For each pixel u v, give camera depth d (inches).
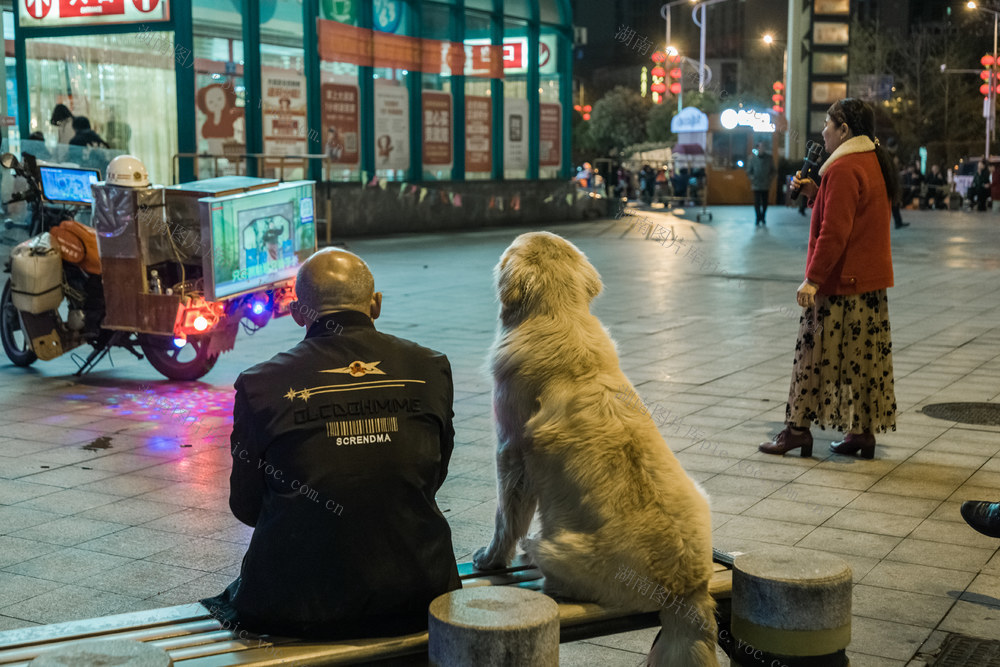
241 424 107.7
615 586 111.1
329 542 104.4
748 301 502.0
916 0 3019.2
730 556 129.5
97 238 302.0
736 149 1573.6
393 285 556.1
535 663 96.1
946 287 546.9
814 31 2003.0
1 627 151.3
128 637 107.7
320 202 819.4
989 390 307.3
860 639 146.9
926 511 202.1
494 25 989.2
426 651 106.2
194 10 698.8
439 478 114.4
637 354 367.6
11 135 730.8
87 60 714.2
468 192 979.3
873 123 227.5
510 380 122.1
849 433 240.5
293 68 788.0
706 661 110.1
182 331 295.6
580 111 2113.7
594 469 113.3
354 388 108.0
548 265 125.4
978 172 1408.7
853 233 227.0
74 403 292.8
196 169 699.4
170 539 188.5
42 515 200.8
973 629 150.3
